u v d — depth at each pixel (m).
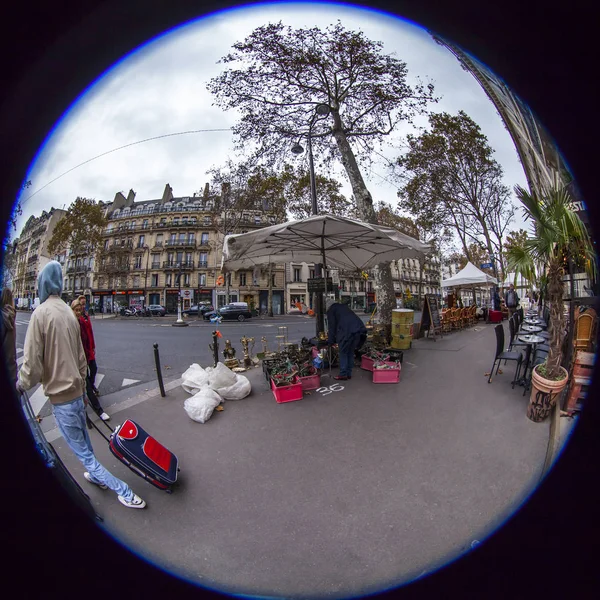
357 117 9.84
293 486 2.53
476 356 6.89
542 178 3.38
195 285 43.50
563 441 2.69
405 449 2.97
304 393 4.71
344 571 1.79
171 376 6.48
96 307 44.06
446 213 19.88
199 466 2.88
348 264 7.97
